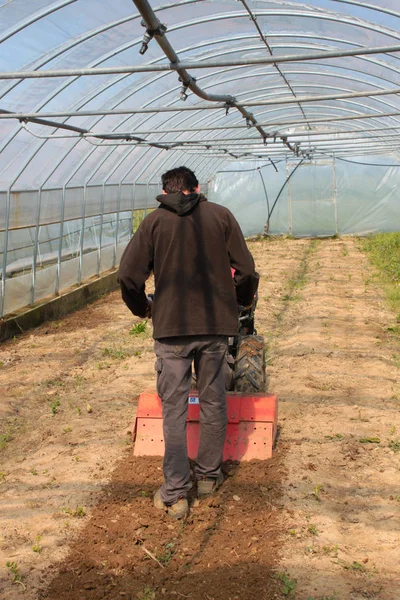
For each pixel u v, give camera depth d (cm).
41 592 335
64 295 1120
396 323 925
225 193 2250
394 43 787
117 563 354
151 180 1700
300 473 454
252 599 321
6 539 388
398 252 1656
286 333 891
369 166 2130
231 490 431
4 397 655
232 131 1669
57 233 1194
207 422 410
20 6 586
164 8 678
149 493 432
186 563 354
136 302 414
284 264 1605
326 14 704
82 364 777
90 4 619
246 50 881
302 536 375
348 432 527
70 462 490
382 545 366
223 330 391
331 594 322
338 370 699
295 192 2191
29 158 922
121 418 582
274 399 478
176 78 953
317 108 1495
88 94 857
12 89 735
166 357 393
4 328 907
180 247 389
